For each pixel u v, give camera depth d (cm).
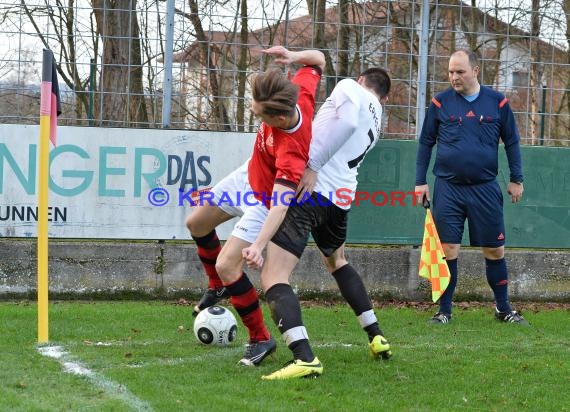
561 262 1644
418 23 1590
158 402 769
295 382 866
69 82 1525
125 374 884
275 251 922
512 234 1644
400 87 1595
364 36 1577
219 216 1123
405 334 1217
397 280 1603
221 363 963
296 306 908
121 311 1344
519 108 1631
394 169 1602
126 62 1538
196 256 1548
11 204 1510
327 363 980
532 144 1639
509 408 802
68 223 1526
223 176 1562
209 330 1062
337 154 962
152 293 1536
